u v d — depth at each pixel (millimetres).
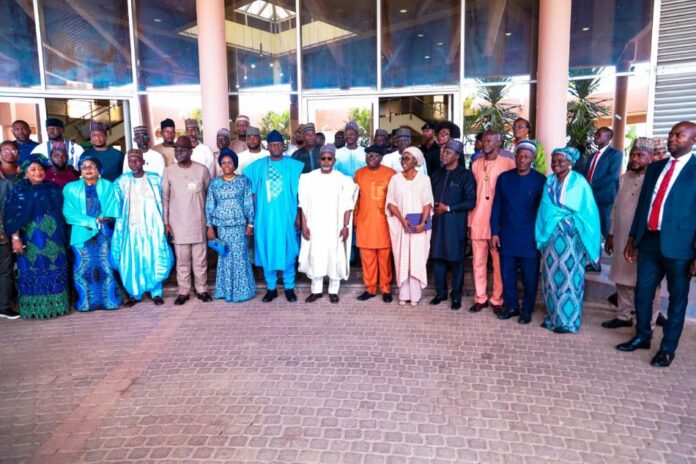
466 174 4539
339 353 3723
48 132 5168
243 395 3104
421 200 4625
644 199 3578
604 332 4094
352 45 8008
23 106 7527
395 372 3393
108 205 4773
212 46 6535
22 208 4484
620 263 4082
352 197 4930
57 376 3434
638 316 3699
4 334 4270
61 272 4707
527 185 4180
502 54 7629
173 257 5371
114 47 7836
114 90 7891
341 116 8148
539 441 2582
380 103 8062
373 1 7867
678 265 3355
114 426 2791
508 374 3348
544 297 4195
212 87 6602
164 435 2688
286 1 8008
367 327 4270
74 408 3000
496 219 4355
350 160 5648
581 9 7293
